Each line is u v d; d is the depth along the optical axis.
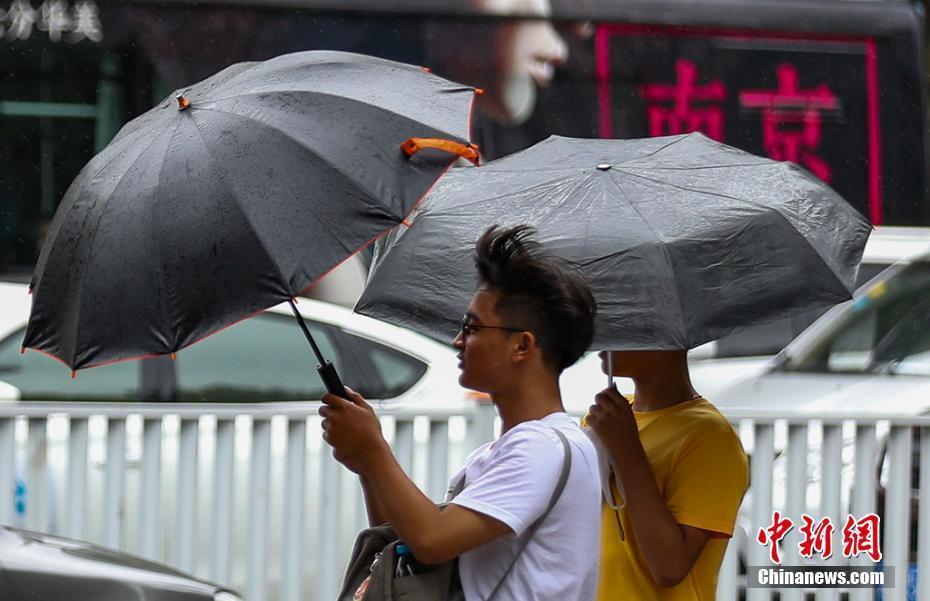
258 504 16.50
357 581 8.45
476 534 7.79
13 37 29.23
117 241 7.71
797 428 17.14
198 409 16.27
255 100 7.98
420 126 7.85
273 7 30.25
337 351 22.22
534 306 8.22
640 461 10.05
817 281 9.95
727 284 9.80
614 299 9.62
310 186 7.57
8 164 28.98
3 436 15.79
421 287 10.15
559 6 32.28
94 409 15.94
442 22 31.31
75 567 12.99
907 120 34.94
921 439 17.52
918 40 35.09
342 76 8.34
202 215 7.56
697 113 33.34
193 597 13.34
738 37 33.75
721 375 25.45
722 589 17.38
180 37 29.77
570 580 7.93
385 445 7.94
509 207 10.51
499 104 31.77
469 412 16.95
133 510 16.97
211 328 7.49
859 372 24.80
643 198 10.37
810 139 34.31
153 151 7.91
